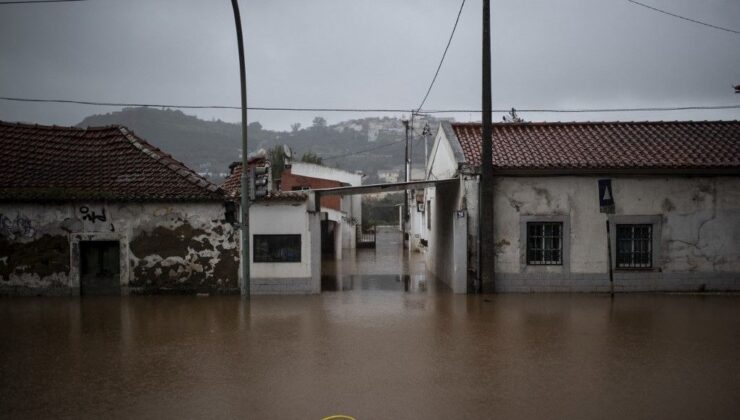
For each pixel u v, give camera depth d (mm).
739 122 18172
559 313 13031
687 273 15727
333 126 186625
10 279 15352
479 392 7668
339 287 17484
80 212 15391
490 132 15227
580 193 15680
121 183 15977
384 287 17484
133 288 15570
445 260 18516
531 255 15930
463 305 14078
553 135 17719
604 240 15695
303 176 29953
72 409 7109
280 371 8641
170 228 15562
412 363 9047
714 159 15664
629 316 12703
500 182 15750
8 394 7668
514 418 6762
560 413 6914
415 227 34438
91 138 17609
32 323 12133
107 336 10977
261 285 15742
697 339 10602
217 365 8992
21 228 15320
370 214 77188
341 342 10414
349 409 7055
